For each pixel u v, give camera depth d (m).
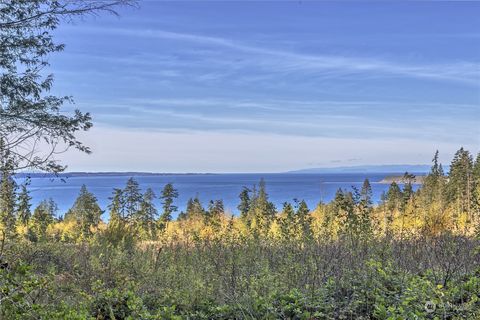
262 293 5.79
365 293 5.45
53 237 11.98
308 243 8.09
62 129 7.77
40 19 7.54
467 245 7.48
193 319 5.53
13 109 7.39
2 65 7.45
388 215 10.59
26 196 7.84
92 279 7.04
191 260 8.79
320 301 5.33
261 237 10.05
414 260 7.12
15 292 4.15
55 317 4.31
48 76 7.91
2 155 7.16
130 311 5.58
